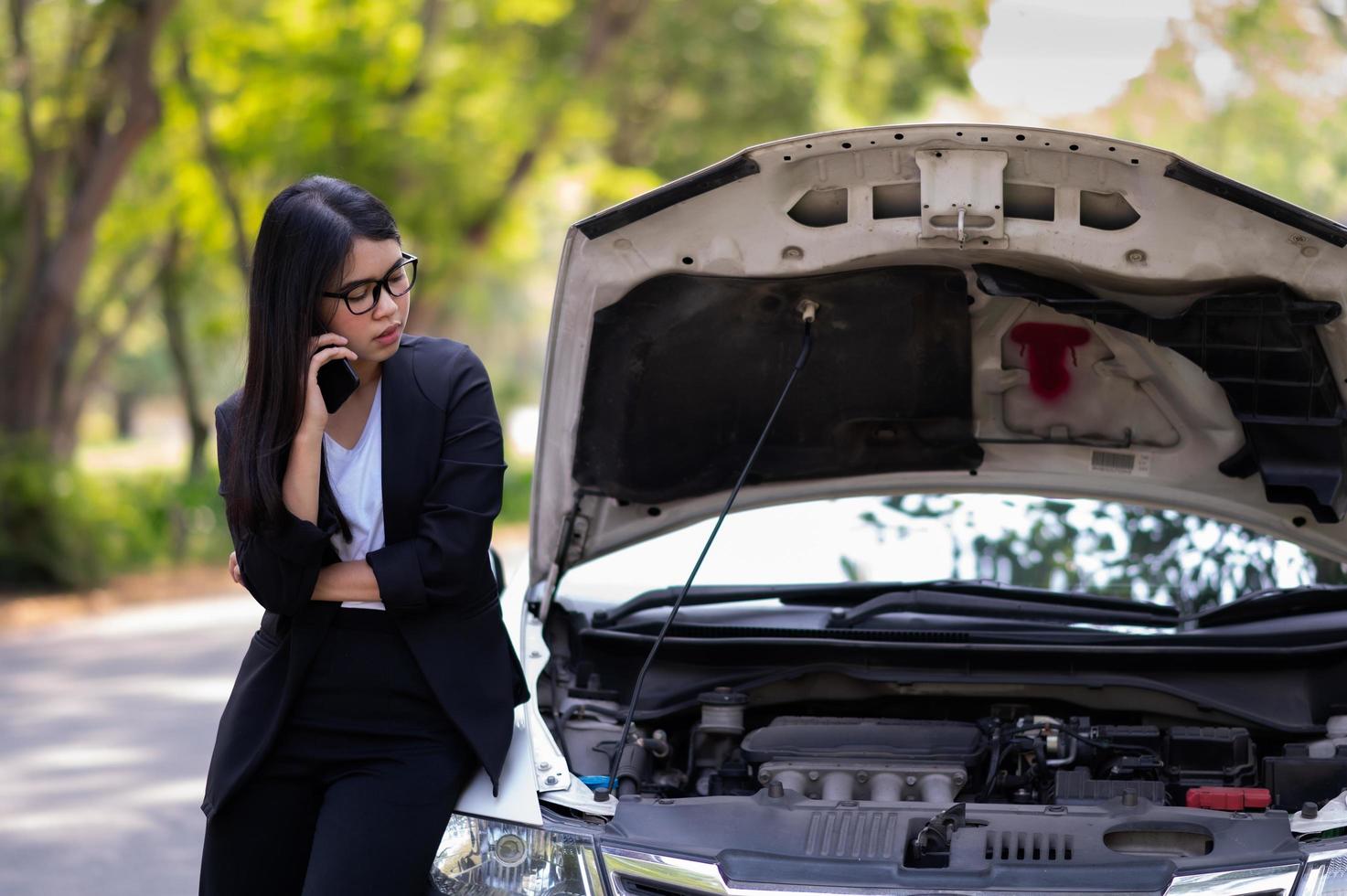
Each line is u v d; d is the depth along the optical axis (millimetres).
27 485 16156
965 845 2992
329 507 3092
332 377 3012
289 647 3100
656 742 3686
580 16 24641
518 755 3209
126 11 17203
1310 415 3602
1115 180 3391
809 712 4035
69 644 12383
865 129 3355
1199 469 4055
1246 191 3260
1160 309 3629
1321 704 3801
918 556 4305
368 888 2975
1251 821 3004
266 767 3115
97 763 7734
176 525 19469
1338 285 3346
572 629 4082
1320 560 4195
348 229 2957
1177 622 4039
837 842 3014
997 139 3363
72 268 17750
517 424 32906
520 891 3023
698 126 29406
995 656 3828
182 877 5785
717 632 4008
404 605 3031
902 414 4070
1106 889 2811
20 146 19578
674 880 2906
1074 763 3557
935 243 3527
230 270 23828
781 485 4285
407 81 19375
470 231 22359
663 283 3648
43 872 5844
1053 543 4293
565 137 22750
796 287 3721
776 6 28781
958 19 29453
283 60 17875
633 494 4070
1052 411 4051
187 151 19359
